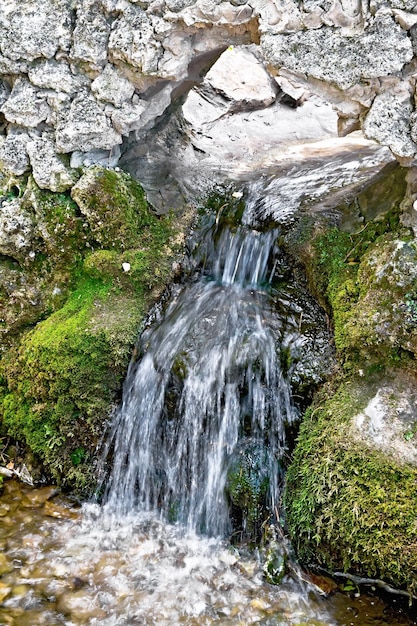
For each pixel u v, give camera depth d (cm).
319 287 343
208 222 406
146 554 314
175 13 302
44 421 353
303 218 378
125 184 370
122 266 359
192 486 336
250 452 324
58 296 372
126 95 337
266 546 303
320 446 290
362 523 265
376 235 328
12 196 376
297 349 328
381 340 285
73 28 325
